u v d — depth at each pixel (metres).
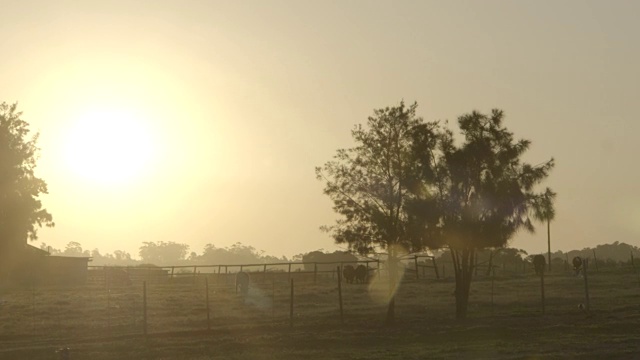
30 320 38.91
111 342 30.12
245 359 25.52
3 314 41.75
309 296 51.34
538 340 27.66
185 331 32.91
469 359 23.70
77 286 71.56
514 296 47.09
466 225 34.59
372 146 34.09
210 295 54.44
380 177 34.09
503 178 34.94
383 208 34.28
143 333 32.19
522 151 35.19
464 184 35.09
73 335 32.81
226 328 33.62
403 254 34.53
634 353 23.42
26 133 71.56
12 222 68.69
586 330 29.64
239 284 55.72
